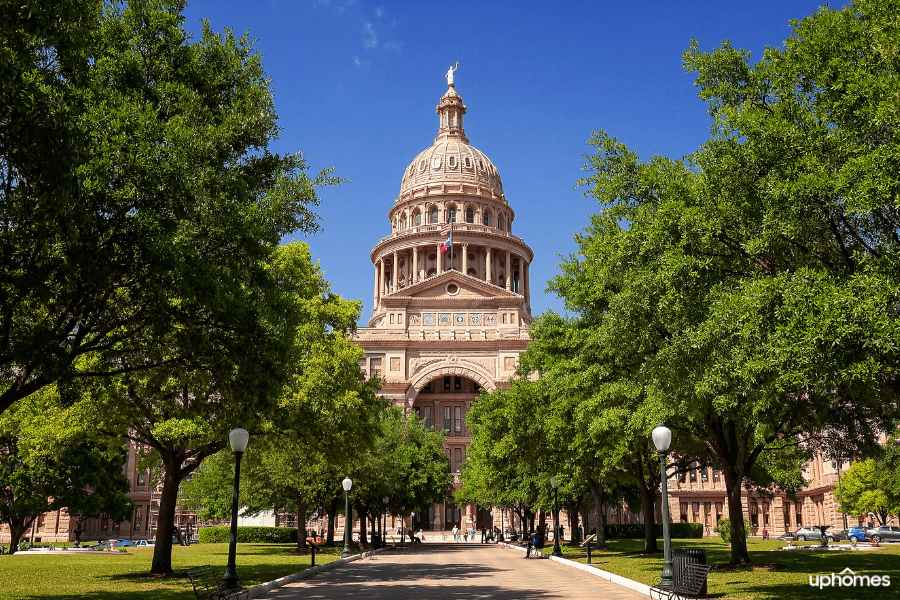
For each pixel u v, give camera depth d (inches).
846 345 511.2
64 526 3334.2
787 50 668.7
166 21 745.0
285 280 890.7
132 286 640.4
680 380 704.4
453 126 5398.6
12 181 549.6
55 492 2071.9
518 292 4680.1
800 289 531.5
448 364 3651.6
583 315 1152.2
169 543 1032.2
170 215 651.5
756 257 658.8
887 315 488.7
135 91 693.9
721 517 3646.7
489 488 2325.3
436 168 4997.5
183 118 685.9
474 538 3410.4
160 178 621.3
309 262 1300.4
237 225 698.8
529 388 1455.5
